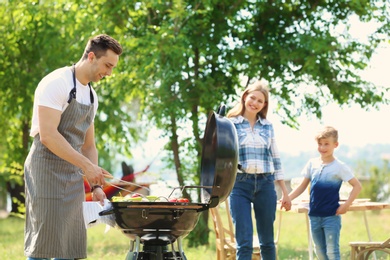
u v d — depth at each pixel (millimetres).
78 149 4871
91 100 4969
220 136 4738
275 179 6273
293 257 9398
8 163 15844
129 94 12000
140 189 11641
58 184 4715
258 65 11477
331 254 6504
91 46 4816
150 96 11312
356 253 6637
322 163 6652
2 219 25000
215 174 4691
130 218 4574
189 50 10812
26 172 4812
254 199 5988
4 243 12781
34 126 4754
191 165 11914
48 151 4707
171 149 12188
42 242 4695
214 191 4695
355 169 27328
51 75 4766
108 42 4793
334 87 11539
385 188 26188
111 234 14664
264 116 6215
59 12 13531
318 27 11891
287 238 12930
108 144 14688
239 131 6020
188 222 4691
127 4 11492
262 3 11641
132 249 4852
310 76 11883
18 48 14250
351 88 11539
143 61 11070
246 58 11461
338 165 6555
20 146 15891
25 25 13992
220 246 6949
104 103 13680
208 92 11086
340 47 11594
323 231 6621
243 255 5832
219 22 11609
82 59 4867
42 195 4691
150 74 11297
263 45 11609
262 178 5969
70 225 4777
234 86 12133
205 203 4699
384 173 26375
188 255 9578
